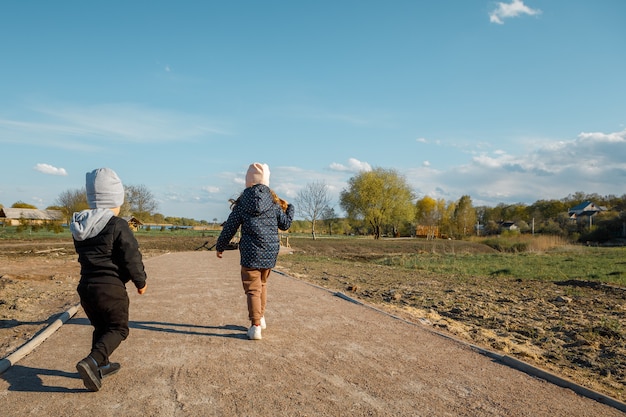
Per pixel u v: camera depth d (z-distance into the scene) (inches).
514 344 225.6
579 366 200.7
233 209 204.7
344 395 141.7
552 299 387.9
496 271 662.5
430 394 145.7
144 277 150.4
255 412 126.7
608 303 370.0
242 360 172.2
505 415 132.2
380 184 2549.2
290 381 151.9
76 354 177.3
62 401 131.4
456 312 315.6
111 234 143.3
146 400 133.1
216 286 367.6
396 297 368.2
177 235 1925.4
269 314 259.3
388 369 168.4
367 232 3415.4
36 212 3412.9
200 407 129.1
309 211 2226.9
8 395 135.5
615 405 142.6
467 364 178.5
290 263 745.6
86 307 146.8
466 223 2987.2
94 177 150.9
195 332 212.2
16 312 259.6
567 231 2501.2
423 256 1143.0
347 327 231.9
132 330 213.5
